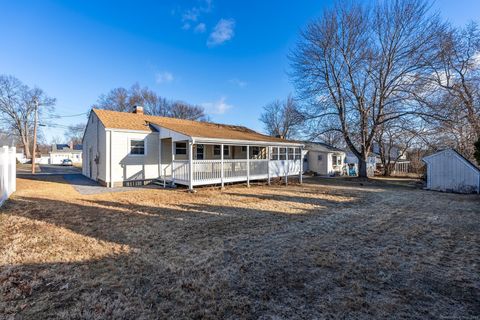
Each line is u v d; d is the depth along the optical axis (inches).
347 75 743.7
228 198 366.6
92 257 144.2
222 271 128.8
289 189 494.0
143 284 114.4
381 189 513.7
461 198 390.9
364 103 746.2
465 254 154.4
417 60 642.2
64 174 783.1
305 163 1063.0
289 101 1493.6
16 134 1689.2
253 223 227.0
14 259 138.3
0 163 272.4
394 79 679.1
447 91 663.1
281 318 90.5
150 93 1723.7
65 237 177.9
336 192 455.5
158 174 547.5
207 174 453.7
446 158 489.7
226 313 93.4
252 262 140.7
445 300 103.1
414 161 1015.0
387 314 93.2
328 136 873.5
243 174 515.2
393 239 184.2
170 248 161.2
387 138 948.0
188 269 130.7
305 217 252.8
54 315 90.4
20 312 91.8
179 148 583.8
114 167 485.7
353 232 201.6
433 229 211.2
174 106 1792.6
